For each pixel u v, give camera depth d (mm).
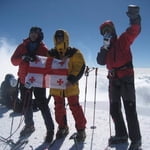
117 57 3646
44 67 4113
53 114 6203
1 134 4609
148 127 5062
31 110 4652
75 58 4027
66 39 4008
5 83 6715
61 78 4043
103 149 3885
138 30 3455
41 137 4434
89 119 5758
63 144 4098
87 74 4379
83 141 4199
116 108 3893
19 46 4402
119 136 3996
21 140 4301
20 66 4395
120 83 3705
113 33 3719
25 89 4539
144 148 3848
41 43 4371
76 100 4148
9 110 6402
